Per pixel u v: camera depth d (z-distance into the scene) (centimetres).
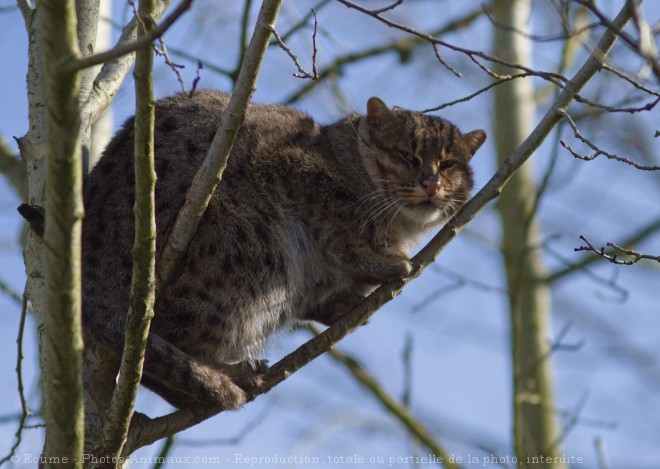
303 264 1101
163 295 964
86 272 973
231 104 791
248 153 1064
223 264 998
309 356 977
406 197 1184
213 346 1006
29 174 929
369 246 1132
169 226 977
